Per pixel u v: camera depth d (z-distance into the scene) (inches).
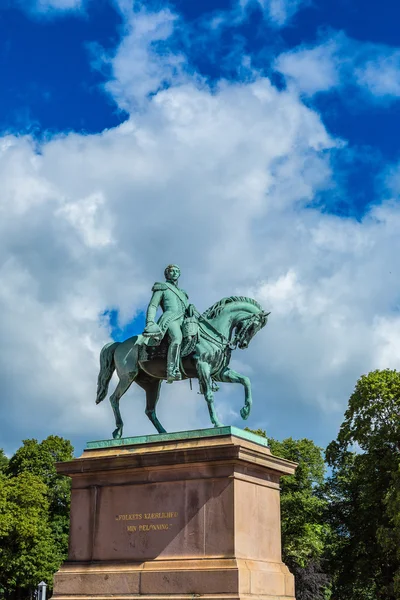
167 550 567.8
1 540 2018.9
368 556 1711.4
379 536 1483.8
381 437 1637.6
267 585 551.8
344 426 1736.0
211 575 534.9
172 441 591.5
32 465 2301.9
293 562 1923.0
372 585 1819.6
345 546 1804.9
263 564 562.9
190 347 636.1
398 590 1472.7
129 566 576.1
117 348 677.3
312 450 2014.0
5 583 2055.9
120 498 599.8
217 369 645.9
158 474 587.5
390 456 1641.2
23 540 2010.3
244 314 667.4
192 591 538.6
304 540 1877.5
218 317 660.7
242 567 534.9
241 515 557.0
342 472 1975.9
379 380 1700.3
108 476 609.9
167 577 551.2
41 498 2046.0
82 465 615.5
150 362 650.8
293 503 1916.8
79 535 607.8
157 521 578.9
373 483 1668.3
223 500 556.4
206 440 577.9
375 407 1667.1
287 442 2033.7
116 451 611.8
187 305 661.3
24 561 2009.1
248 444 585.0
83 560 600.1
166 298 653.3
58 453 2335.1
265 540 577.9
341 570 1775.3
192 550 557.9
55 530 2207.2
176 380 637.3
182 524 568.1
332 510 1931.6
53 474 2298.2
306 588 1918.1
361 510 1779.0
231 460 556.4
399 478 1488.7
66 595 587.5
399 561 1574.8
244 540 554.6
